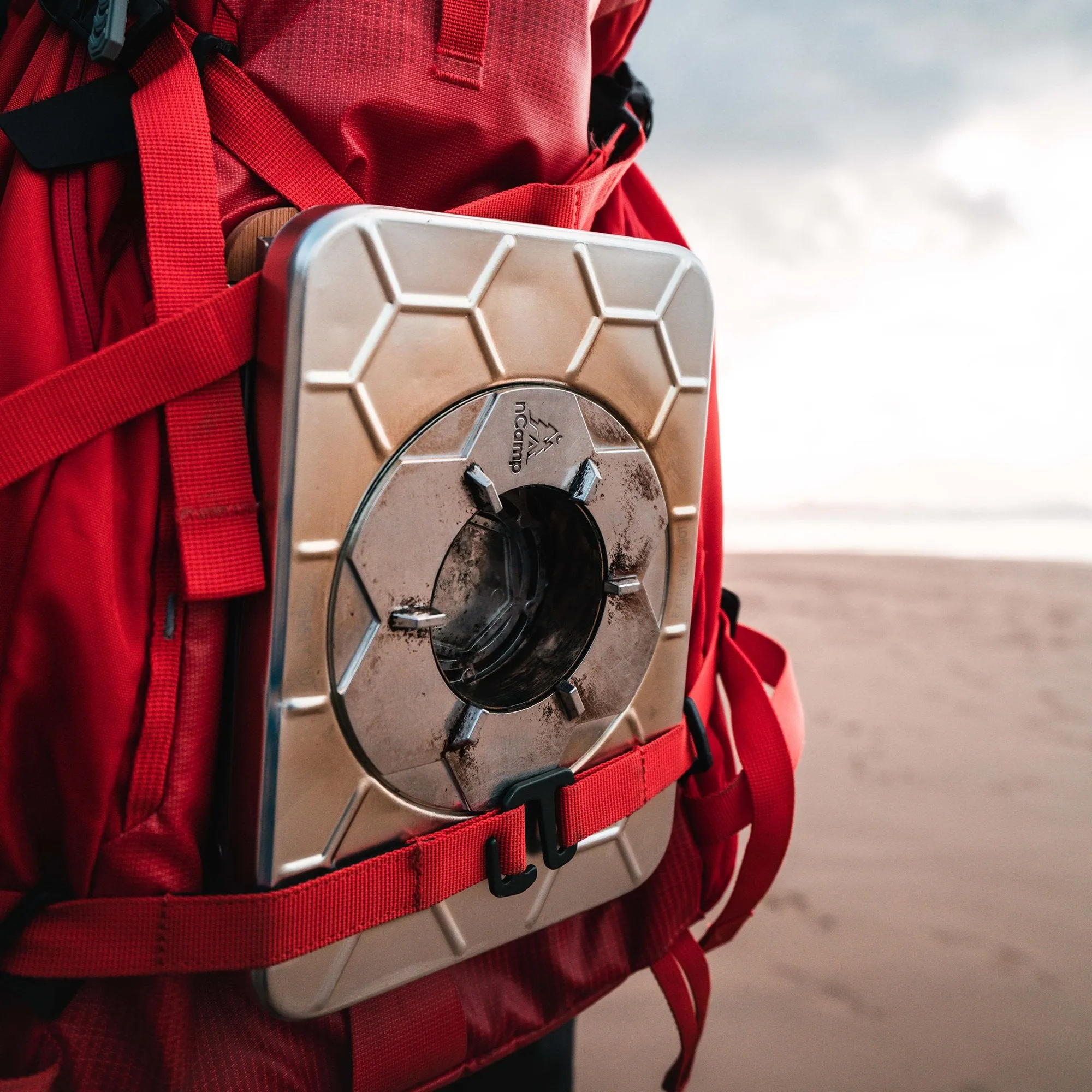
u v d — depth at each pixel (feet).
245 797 1.60
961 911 4.20
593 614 1.97
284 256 1.48
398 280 1.53
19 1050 1.68
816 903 4.22
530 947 2.17
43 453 1.50
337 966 1.68
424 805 1.75
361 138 1.74
